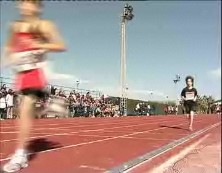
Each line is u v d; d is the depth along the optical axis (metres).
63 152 5.29
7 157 4.69
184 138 7.69
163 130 10.66
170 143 6.63
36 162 4.42
